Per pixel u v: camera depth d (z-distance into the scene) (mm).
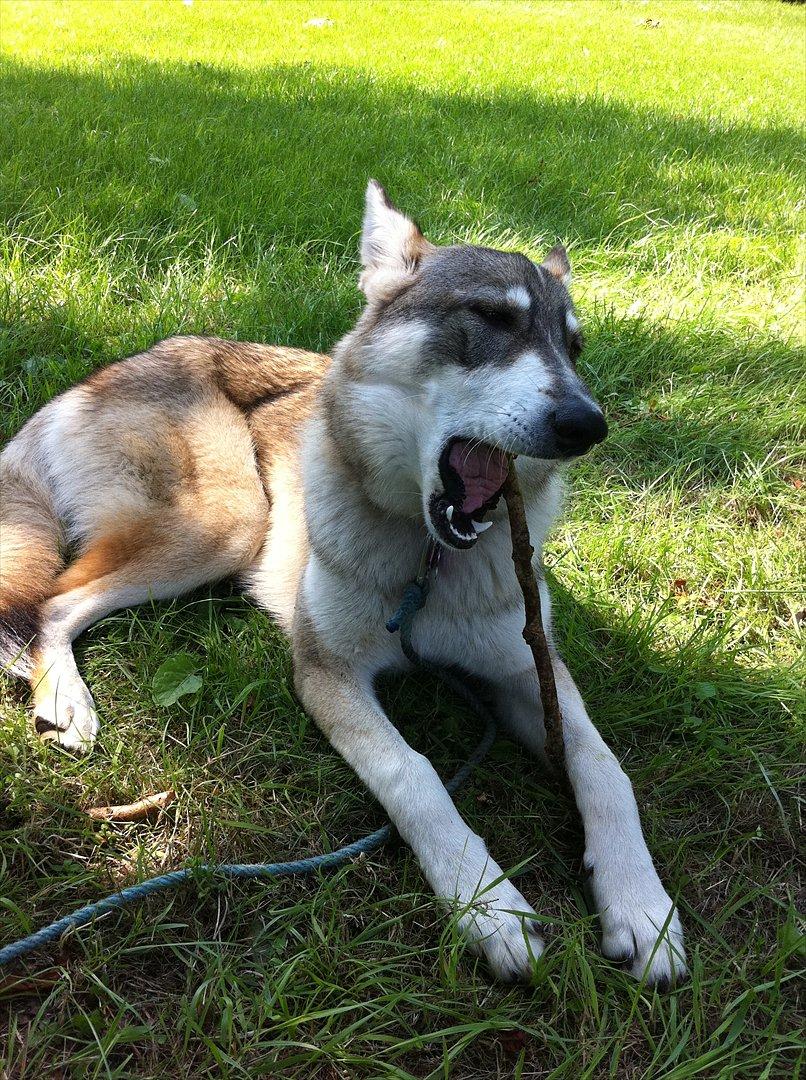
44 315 1653
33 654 1113
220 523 1253
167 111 2760
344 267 1974
